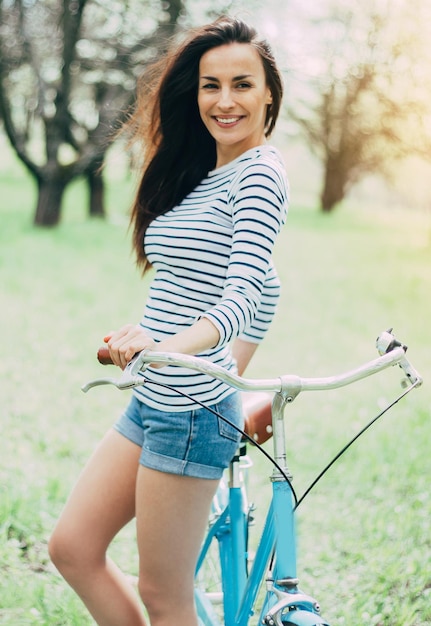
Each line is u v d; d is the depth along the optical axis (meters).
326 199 25.12
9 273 10.26
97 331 7.55
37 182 15.59
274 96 2.30
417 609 2.99
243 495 2.41
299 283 11.12
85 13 15.13
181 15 14.41
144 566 2.11
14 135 15.25
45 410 5.13
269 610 1.75
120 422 2.24
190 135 2.34
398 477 4.30
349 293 10.52
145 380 1.59
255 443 1.80
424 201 28.67
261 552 2.02
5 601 2.95
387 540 3.56
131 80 14.55
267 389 1.74
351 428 5.02
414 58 20.39
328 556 3.43
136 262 2.47
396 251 15.27
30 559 3.30
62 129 15.44
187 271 2.07
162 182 2.35
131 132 2.56
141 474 2.08
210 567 2.97
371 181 33.34
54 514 3.70
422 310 9.58
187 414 2.03
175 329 2.07
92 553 2.17
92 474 2.21
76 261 11.73
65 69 14.89
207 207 2.10
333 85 21.31
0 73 14.97
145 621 2.24
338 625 2.87
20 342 6.88
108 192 24.20
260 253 1.91
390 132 22.30
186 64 2.27
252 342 2.46
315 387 1.76
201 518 2.10
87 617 2.89
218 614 2.90
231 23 2.21
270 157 2.06
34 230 14.98
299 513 3.91
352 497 4.09
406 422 5.09
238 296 1.85
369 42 20.36
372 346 7.62
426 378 6.37
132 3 14.79
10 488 3.83
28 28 15.43
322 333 8.12
